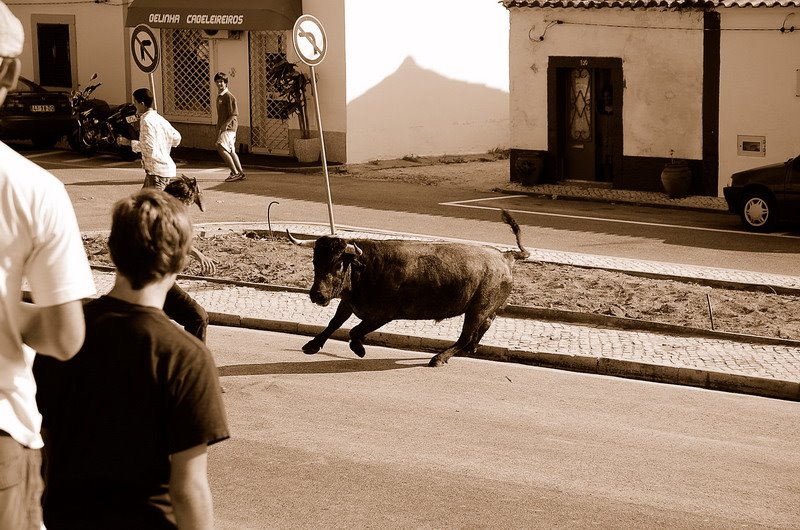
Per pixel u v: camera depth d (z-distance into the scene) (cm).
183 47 3022
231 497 726
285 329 1244
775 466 805
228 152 2445
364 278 1036
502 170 2720
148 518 366
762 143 2153
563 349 1125
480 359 1133
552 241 1786
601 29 2319
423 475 773
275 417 909
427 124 2886
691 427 902
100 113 2898
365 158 2756
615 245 1758
